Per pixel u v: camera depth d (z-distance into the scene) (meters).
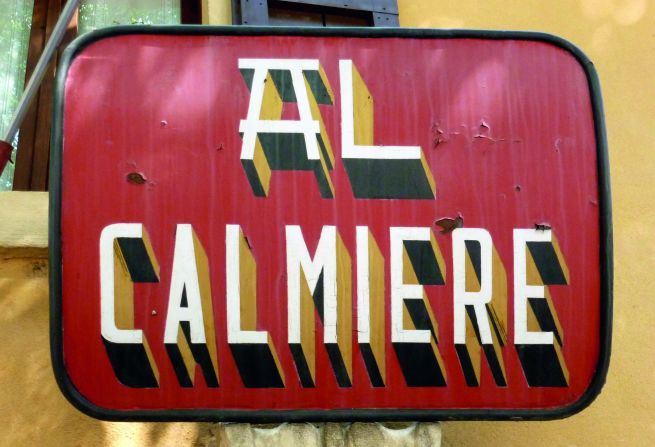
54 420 1.95
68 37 2.45
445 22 2.38
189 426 1.98
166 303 1.62
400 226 1.65
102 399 1.60
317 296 1.63
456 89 1.70
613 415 2.17
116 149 1.64
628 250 2.30
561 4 2.45
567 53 1.73
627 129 2.38
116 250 1.62
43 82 2.39
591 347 1.66
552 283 1.66
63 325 1.60
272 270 1.63
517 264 1.66
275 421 1.62
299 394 1.63
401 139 1.67
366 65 1.70
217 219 1.63
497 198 1.67
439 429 1.85
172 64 1.68
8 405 1.95
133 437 1.96
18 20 2.46
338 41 1.70
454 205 1.66
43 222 2.01
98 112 1.65
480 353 1.65
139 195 1.63
